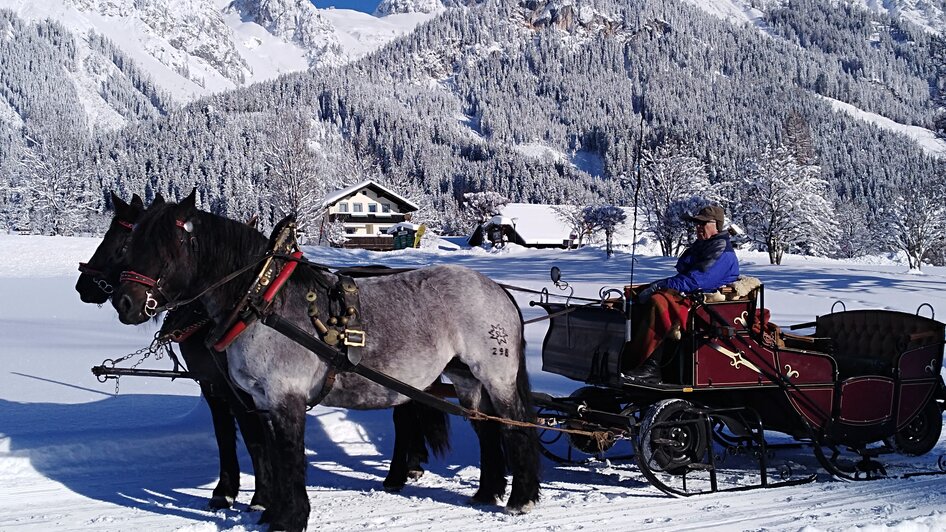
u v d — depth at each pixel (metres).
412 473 6.48
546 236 72.81
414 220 78.06
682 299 6.14
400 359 5.39
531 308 17.97
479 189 137.62
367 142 154.12
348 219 66.81
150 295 5.00
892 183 129.50
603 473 6.71
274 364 5.00
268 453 5.60
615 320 6.08
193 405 8.48
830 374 6.46
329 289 5.30
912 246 37.69
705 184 45.41
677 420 5.94
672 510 5.53
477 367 5.68
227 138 120.12
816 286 22.53
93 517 5.34
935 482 6.29
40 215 72.81
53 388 9.45
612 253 41.88
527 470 5.57
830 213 43.78
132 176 106.44
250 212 80.88
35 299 22.00
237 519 5.33
